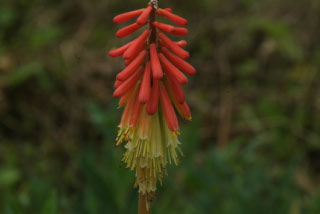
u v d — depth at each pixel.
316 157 1.27
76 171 1.14
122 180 0.94
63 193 1.00
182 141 1.00
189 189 1.04
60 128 1.32
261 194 0.97
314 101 1.37
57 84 1.40
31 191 0.94
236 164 1.14
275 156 1.26
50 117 1.34
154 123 0.74
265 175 0.99
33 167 1.17
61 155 1.23
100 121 0.98
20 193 1.07
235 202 0.94
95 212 0.91
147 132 0.73
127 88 0.72
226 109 1.37
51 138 1.28
